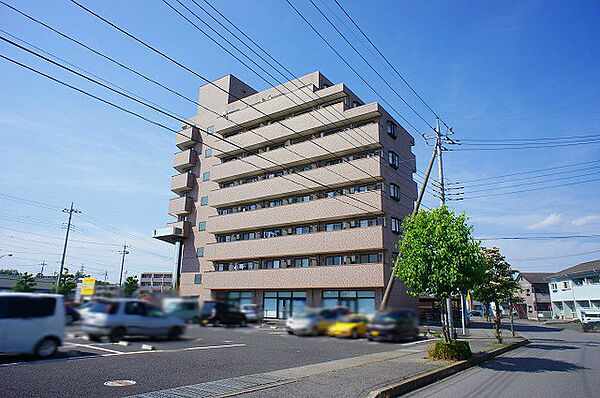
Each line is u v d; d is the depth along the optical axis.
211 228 35.56
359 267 26.47
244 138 35.59
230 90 39.03
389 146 30.09
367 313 9.73
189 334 5.48
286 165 32.62
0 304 6.93
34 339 7.03
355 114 29.80
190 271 37.31
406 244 13.88
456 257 12.74
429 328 24.59
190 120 41.31
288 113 34.38
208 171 38.81
